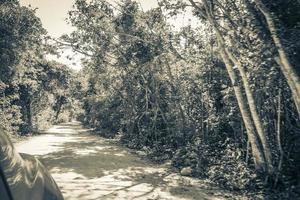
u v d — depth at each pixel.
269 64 10.63
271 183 10.72
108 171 13.02
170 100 21.41
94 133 41.84
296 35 9.51
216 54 16.94
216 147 16.17
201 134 17.89
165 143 22.25
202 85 17.55
